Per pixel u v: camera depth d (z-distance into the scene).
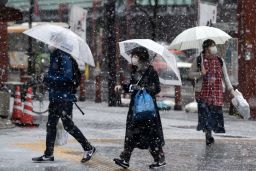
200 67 22.92
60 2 96.19
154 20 59.56
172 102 49.66
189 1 80.19
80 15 44.41
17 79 82.19
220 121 23.23
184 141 24.48
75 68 18.00
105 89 72.75
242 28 39.09
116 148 21.62
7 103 30.92
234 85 40.44
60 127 20.22
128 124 17.19
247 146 23.05
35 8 65.75
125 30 80.12
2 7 31.19
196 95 23.14
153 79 17.28
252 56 38.00
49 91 17.94
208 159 19.41
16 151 20.02
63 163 17.78
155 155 17.41
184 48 24.98
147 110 16.94
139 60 17.34
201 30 23.73
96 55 78.81
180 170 17.12
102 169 16.94
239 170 17.27
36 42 78.69
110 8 49.12
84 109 42.94
